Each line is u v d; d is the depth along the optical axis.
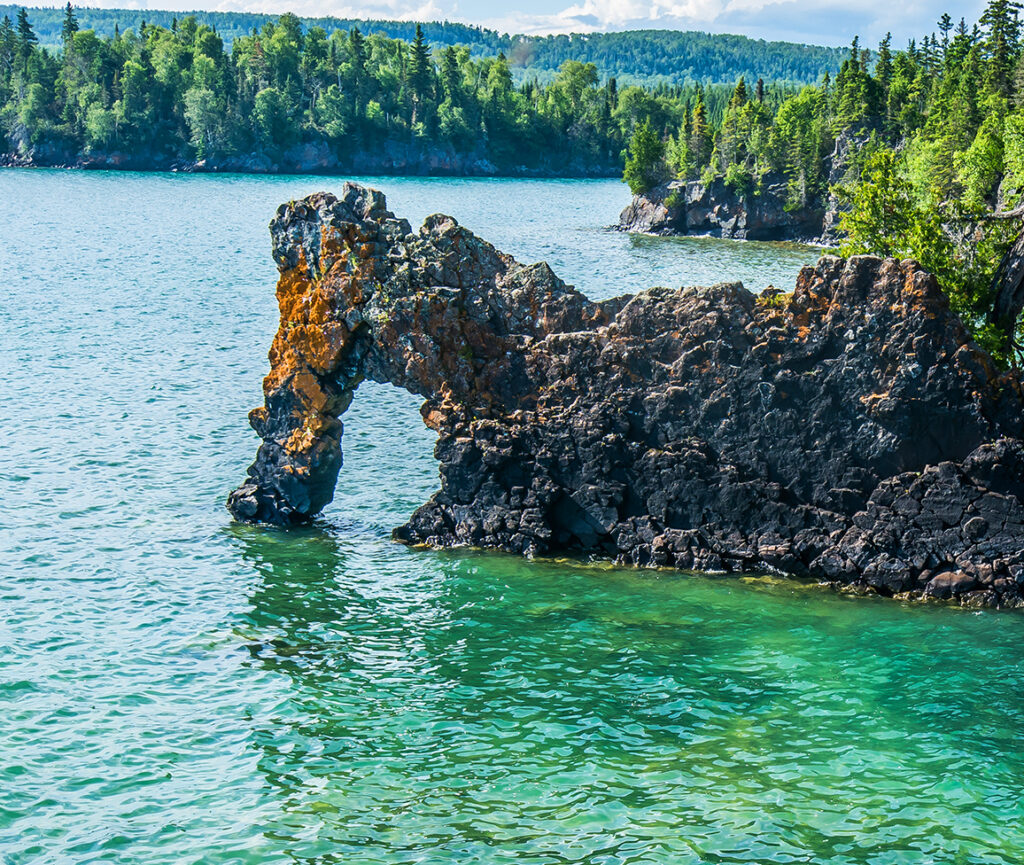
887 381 33.00
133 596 31.81
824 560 33.16
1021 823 21.20
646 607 31.39
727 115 191.25
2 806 21.70
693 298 34.91
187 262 108.06
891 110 167.25
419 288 36.41
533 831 21.06
